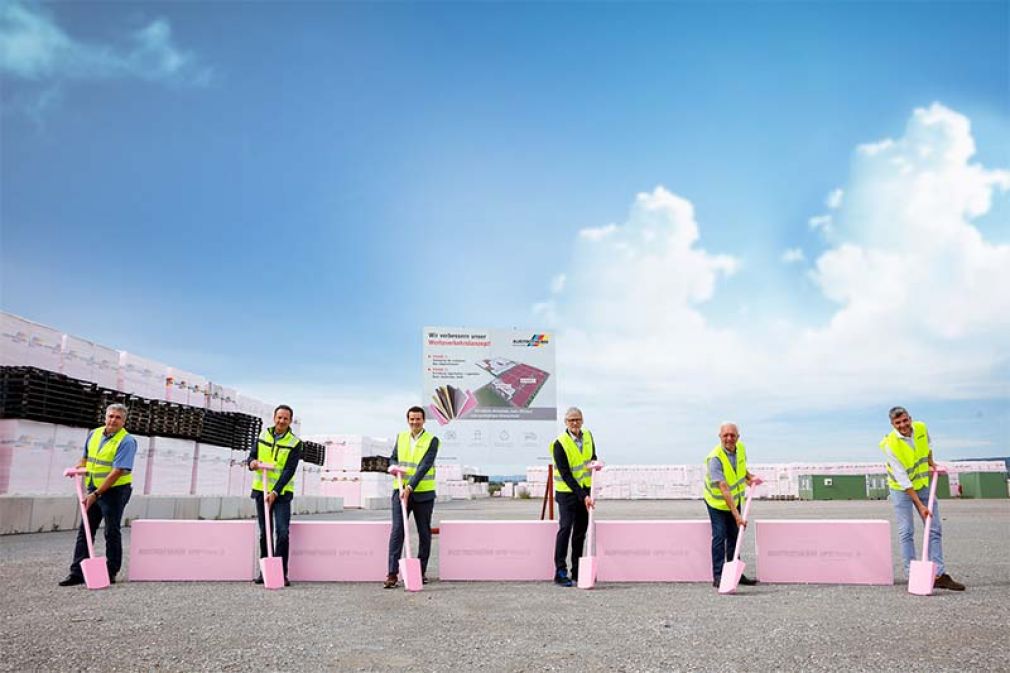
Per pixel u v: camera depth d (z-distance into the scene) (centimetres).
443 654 506
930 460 833
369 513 2775
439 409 1487
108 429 847
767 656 500
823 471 5347
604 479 5419
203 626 597
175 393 1934
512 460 1486
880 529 859
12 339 1391
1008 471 5088
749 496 811
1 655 501
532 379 1511
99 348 1623
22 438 1370
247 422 2306
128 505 1570
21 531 1335
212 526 874
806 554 868
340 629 588
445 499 5328
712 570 862
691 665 477
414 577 801
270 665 477
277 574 817
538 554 898
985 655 504
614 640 549
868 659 493
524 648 523
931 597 752
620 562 887
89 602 708
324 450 3127
